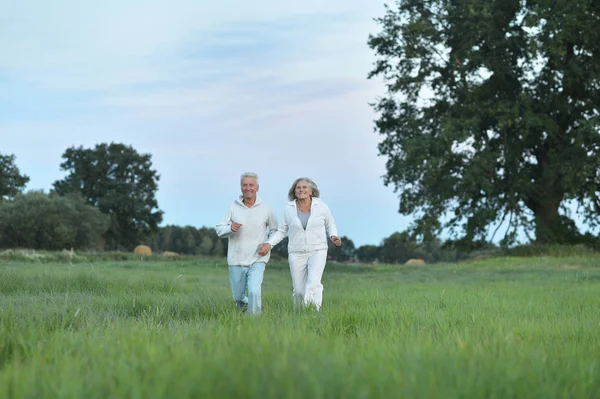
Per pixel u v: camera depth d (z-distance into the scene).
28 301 9.14
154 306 8.61
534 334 5.65
